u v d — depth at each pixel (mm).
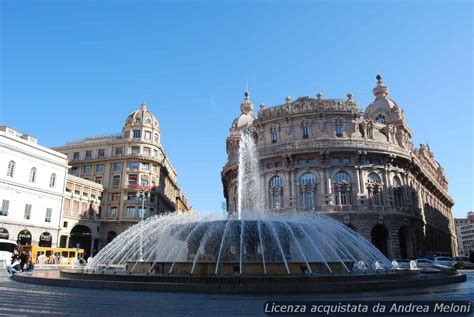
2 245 46250
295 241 22375
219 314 10273
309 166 58062
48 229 64375
